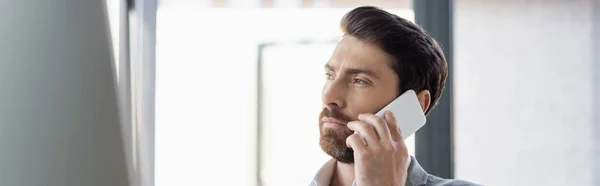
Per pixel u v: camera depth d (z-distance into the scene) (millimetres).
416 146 1822
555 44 1862
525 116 1850
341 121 936
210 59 1944
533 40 1856
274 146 2107
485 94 1840
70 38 1148
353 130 929
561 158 1851
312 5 1894
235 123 2029
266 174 2102
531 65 1853
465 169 1835
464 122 1837
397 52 928
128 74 1580
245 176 2080
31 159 1039
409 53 936
